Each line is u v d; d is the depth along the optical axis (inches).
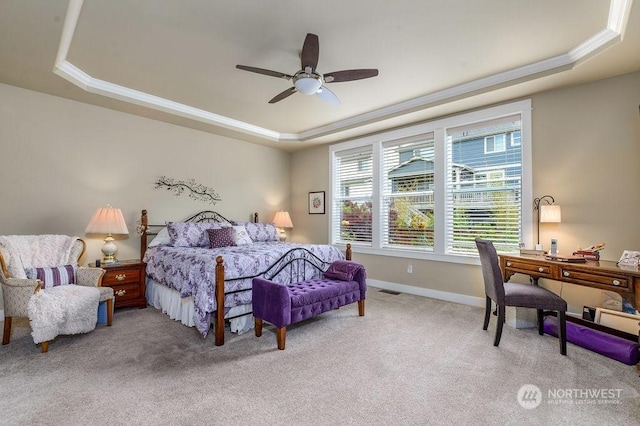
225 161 203.2
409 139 177.0
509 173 141.4
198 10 86.0
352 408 68.4
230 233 163.2
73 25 92.0
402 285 177.8
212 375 82.4
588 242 119.4
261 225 196.4
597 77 115.9
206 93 145.0
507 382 79.0
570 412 66.9
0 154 124.7
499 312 100.6
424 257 167.9
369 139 195.6
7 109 126.0
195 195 187.2
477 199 151.3
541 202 129.9
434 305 148.7
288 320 100.0
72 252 125.6
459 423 63.6
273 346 101.4
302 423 63.5
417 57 111.4
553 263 106.3
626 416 65.6
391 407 68.8
